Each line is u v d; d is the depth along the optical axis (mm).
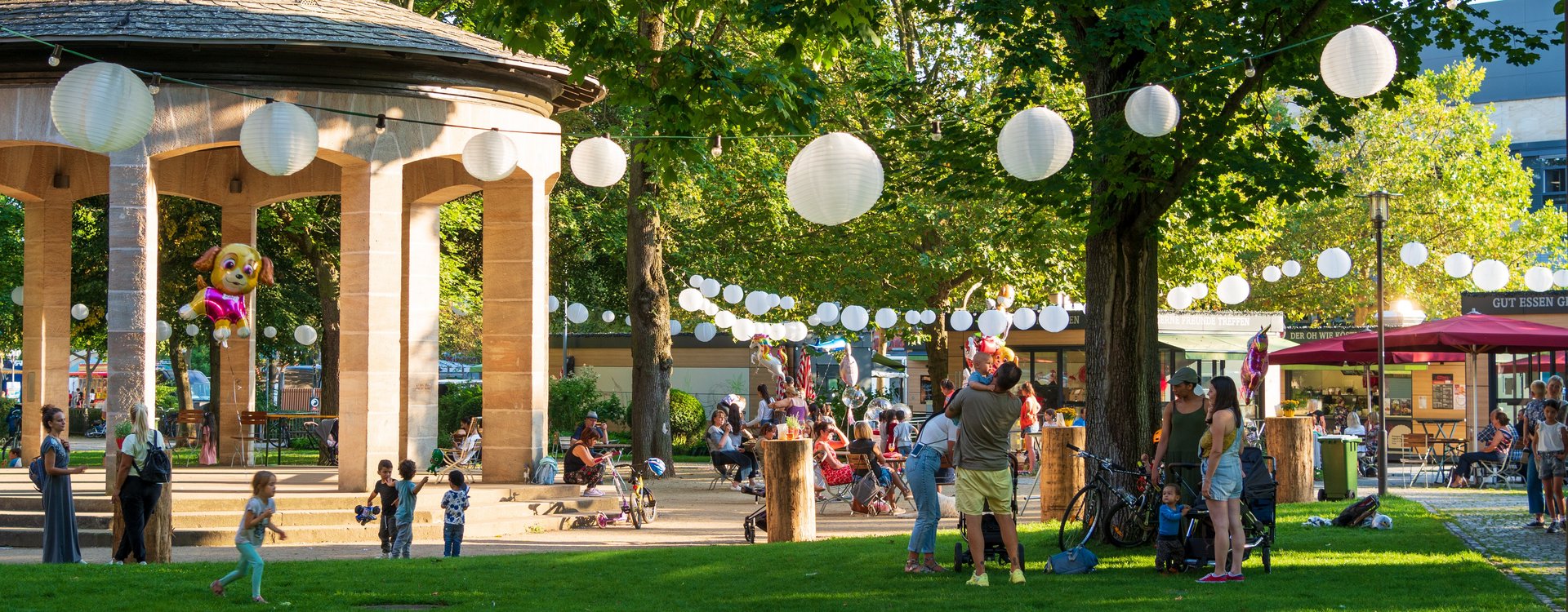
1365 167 45781
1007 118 13516
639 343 25812
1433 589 9562
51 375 21516
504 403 19000
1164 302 34969
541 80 18484
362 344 17062
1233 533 10070
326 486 17922
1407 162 45656
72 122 8320
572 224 32375
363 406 17062
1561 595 9414
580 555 12227
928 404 44688
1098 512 11984
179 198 29812
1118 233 12070
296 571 11039
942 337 31734
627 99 13945
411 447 19969
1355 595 9289
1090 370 12203
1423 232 45719
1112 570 10680
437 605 9445
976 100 22328
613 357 49500
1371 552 11773
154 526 12734
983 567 9969
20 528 15305
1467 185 45719
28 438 21578
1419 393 32125
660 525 17578
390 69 16906
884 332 32656
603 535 16422
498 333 19047
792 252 30438
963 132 13742
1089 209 13297
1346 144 45875
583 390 41438
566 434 40750
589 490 18703
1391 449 30141
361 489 17016
